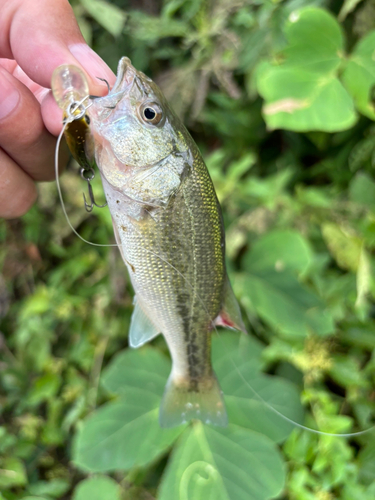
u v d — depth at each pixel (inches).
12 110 7.1
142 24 13.6
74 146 6.5
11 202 8.5
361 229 11.6
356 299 11.3
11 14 7.0
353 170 12.4
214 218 7.2
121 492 11.9
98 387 13.4
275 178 12.7
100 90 6.9
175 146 6.9
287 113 9.8
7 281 15.5
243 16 12.2
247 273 12.3
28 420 13.6
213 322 7.8
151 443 10.6
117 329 13.8
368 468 9.8
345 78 9.9
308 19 10.0
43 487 12.3
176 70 13.7
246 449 10.1
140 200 6.9
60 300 14.2
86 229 14.7
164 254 7.1
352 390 10.7
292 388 10.7
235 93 12.5
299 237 11.9
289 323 11.2
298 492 9.6
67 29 7.0
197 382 8.0
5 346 15.4
